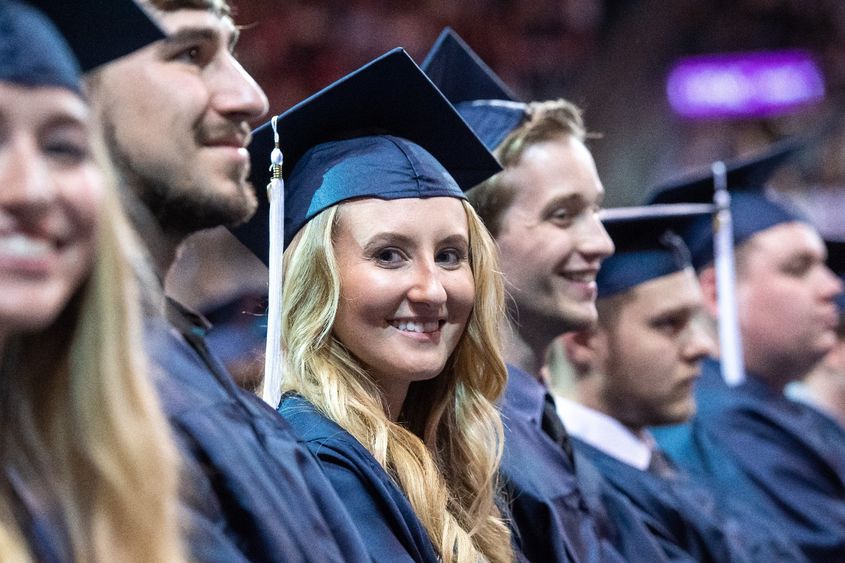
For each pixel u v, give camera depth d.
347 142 3.23
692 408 4.89
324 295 3.06
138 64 2.49
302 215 3.13
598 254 3.98
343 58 11.41
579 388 4.89
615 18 15.11
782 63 16.42
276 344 2.97
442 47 4.17
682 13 15.79
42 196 1.69
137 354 1.84
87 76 2.39
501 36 13.34
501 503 3.52
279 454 2.46
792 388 7.62
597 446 4.84
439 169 3.19
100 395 1.80
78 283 1.81
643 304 4.78
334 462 2.92
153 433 1.83
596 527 4.05
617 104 15.01
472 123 4.10
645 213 4.76
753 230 6.15
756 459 5.85
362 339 3.05
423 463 3.12
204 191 2.54
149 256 2.41
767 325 6.14
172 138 2.51
